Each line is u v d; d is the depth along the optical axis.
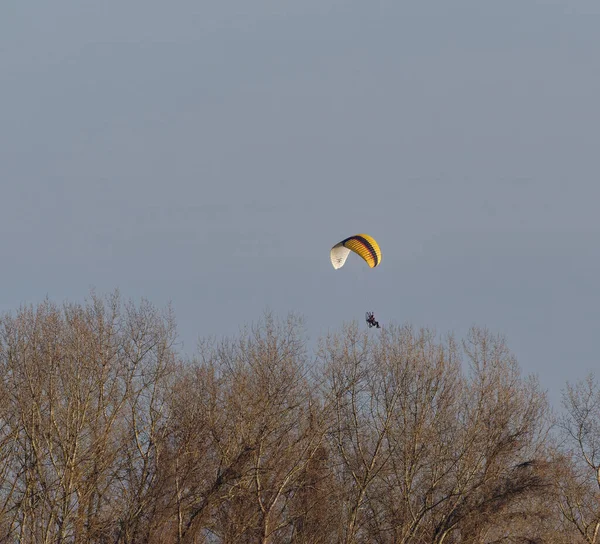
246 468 130.62
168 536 129.62
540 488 142.38
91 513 125.75
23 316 138.50
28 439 129.00
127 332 139.50
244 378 139.88
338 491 141.75
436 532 139.62
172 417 134.38
